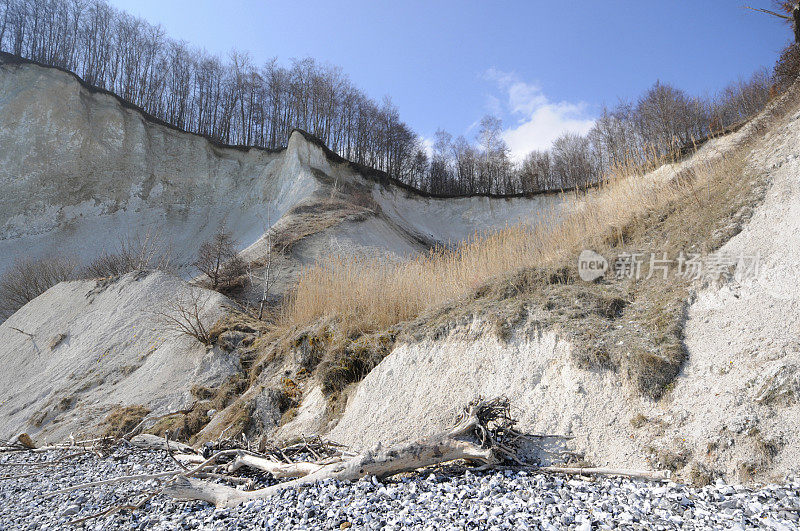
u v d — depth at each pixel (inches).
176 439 354.0
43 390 502.0
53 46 1612.9
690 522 139.6
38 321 653.9
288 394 341.4
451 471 200.5
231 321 505.4
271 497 197.0
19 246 1114.1
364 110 2055.9
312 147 1446.9
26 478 291.1
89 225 1200.8
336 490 188.7
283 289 767.7
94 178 1256.2
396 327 335.6
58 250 1125.7
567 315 261.3
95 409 435.2
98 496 235.3
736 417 180.4
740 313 222.7
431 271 393.1
